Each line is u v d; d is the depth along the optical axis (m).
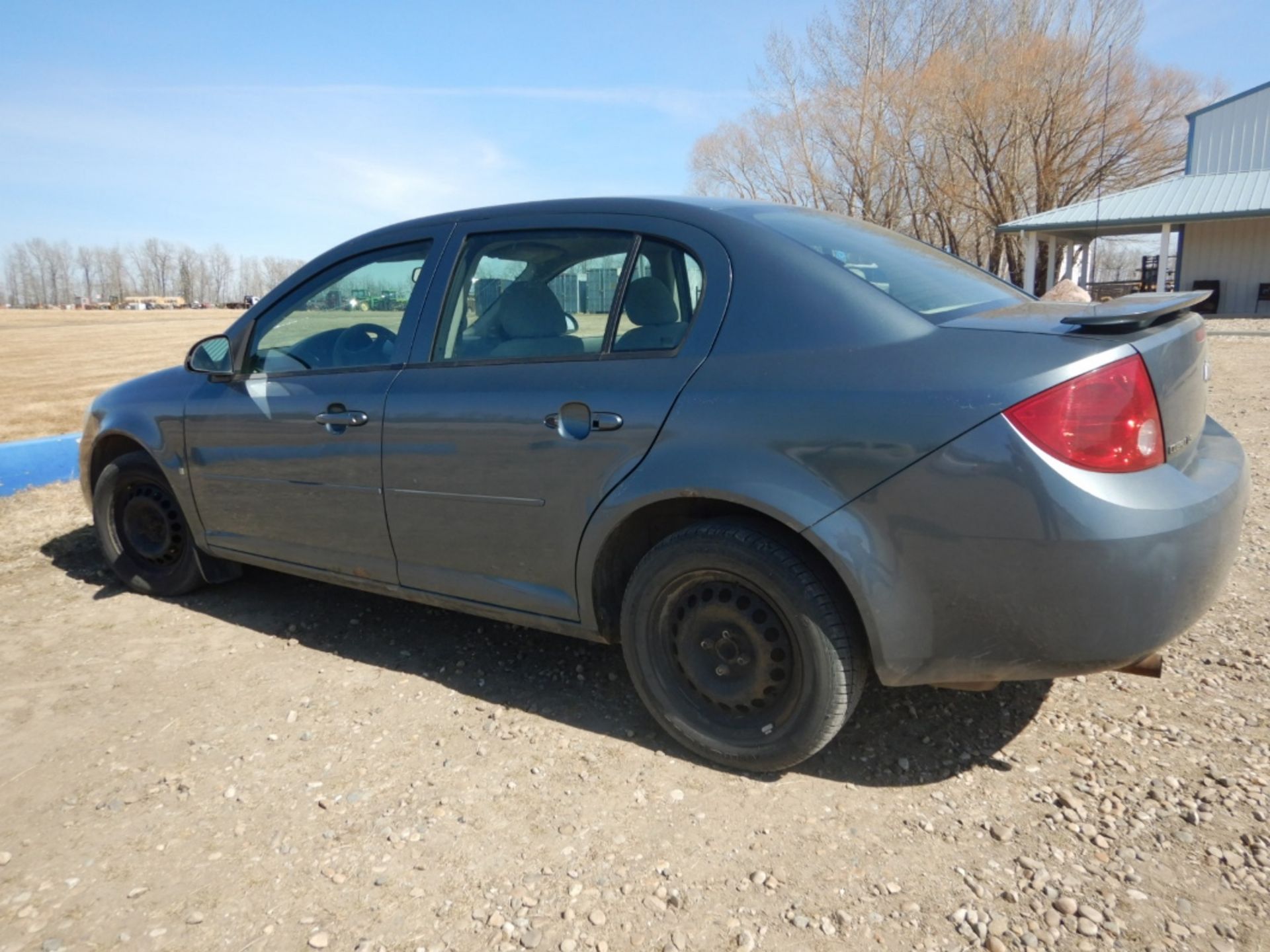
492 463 2.92
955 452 2.19
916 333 2.39
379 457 3.22
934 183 36.22
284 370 3.65
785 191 38.53
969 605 2.24
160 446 4.02
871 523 2.29
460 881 2.25
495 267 3.15
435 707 3.17
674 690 2.75
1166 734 2.78
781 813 2.48
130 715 3.17
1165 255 24.31
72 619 4.11
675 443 2.55
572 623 2.91
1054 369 2.14
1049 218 26.23
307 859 2.35
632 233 2.89
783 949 1.99
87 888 2.27
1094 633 2.15
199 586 4.34
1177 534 2.14
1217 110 27.42
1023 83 33.41
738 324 2.58
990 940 1.99
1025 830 2.37
